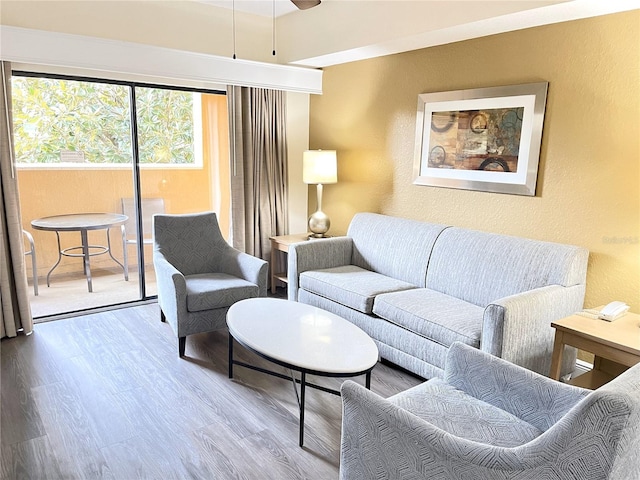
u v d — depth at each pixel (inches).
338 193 185.8
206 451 86.2
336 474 80.6
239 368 119.4
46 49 124.0
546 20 110.6
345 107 176.1
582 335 88.7
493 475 52.0
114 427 92.9
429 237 136.6
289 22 171.5
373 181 169.2
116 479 78.4
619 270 107.7
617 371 102.7
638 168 102.1
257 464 82.8
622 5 97.5
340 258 157.0
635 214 103.7
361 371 83.1
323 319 106.7
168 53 143.1
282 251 180.4
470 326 102.3
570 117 112.3
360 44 144.3
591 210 111.0
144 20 148.7
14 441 87.9
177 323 122.3
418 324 109.1
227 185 180.2
